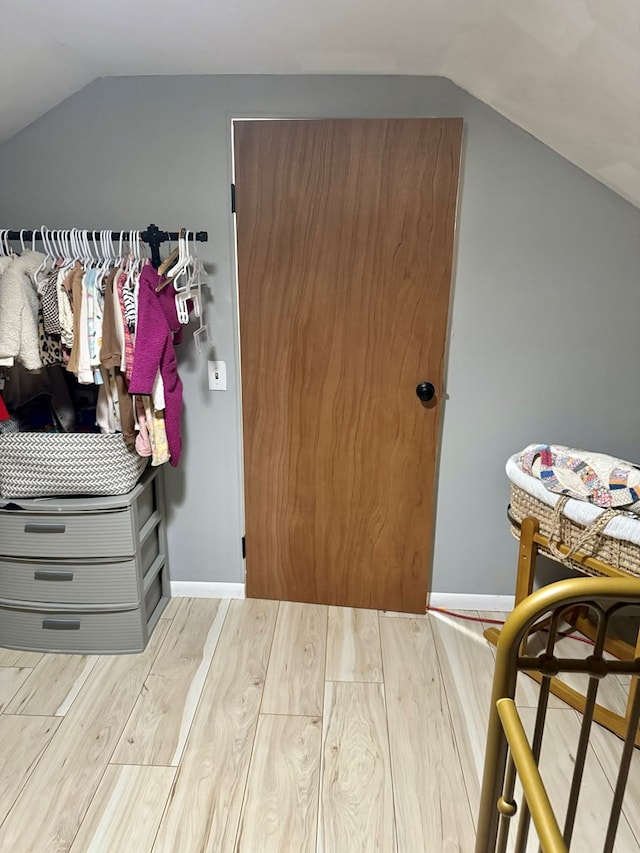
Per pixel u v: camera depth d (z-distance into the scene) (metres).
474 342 2.12
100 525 1.96
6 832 1.45
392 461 2.19
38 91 1.82
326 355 2.10
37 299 1.83
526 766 0.80
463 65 1.74
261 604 2.43
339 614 2.37
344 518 2.29
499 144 1.92
